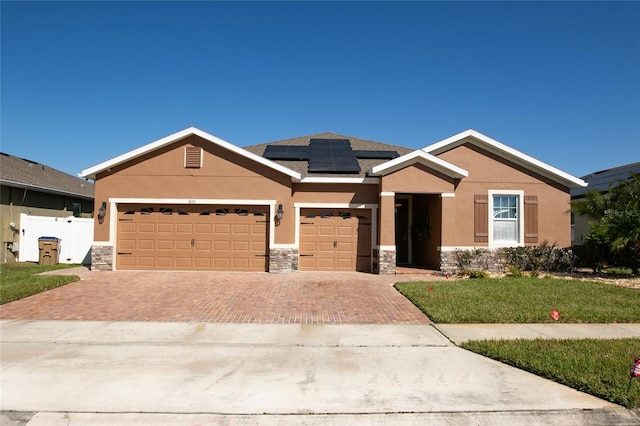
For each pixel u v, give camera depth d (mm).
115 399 4816
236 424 4383
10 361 5949
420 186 14430
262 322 8086
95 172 14047
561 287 11273
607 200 14328
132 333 7305
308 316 8562
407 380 5398
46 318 8234
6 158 21469
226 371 5652
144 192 14250
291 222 14422
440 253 14734
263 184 14344
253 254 14367
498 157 15641
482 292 10516
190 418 4465
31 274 13211
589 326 7879
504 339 6953
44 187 19969
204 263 14336
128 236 14336
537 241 15641
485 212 15469
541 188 15727
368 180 14719
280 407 4668
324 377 5473
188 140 14297
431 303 9312
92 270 14117
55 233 17672
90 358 6098
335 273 14383
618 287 11359
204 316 8484
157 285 11625
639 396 4797
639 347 6469
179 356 6211
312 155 17141
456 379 5441
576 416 4590
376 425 4402
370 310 9086
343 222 15023
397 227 17641
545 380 5441
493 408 4695
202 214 14398
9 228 18203
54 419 4430
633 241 13703
